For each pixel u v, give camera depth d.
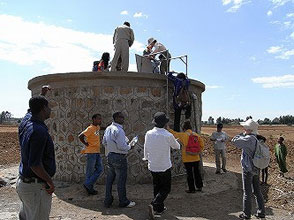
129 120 8.05
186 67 8.56
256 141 5.70
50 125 8.95
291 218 5.91
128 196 7.04
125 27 9.51
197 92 9.81
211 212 6.18
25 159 3.54
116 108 8.01
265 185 8.55
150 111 8.24
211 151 16.75
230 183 8.74
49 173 3.68
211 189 7.97
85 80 8.17
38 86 9.46
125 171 6.29
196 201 6.88
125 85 8.08
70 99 8.37
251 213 6.20
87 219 5.63
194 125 9.29
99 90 8.06
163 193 5.78
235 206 6.63
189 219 5.71
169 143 5.77
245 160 5.79
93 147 7.11
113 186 7.73
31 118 3.69
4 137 22.80
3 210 6.30
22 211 3.94
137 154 8.03
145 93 8.22
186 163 7.41
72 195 7.14
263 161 5.64
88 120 8.09
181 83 8.09
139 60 9.84
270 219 5.82
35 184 3.59
